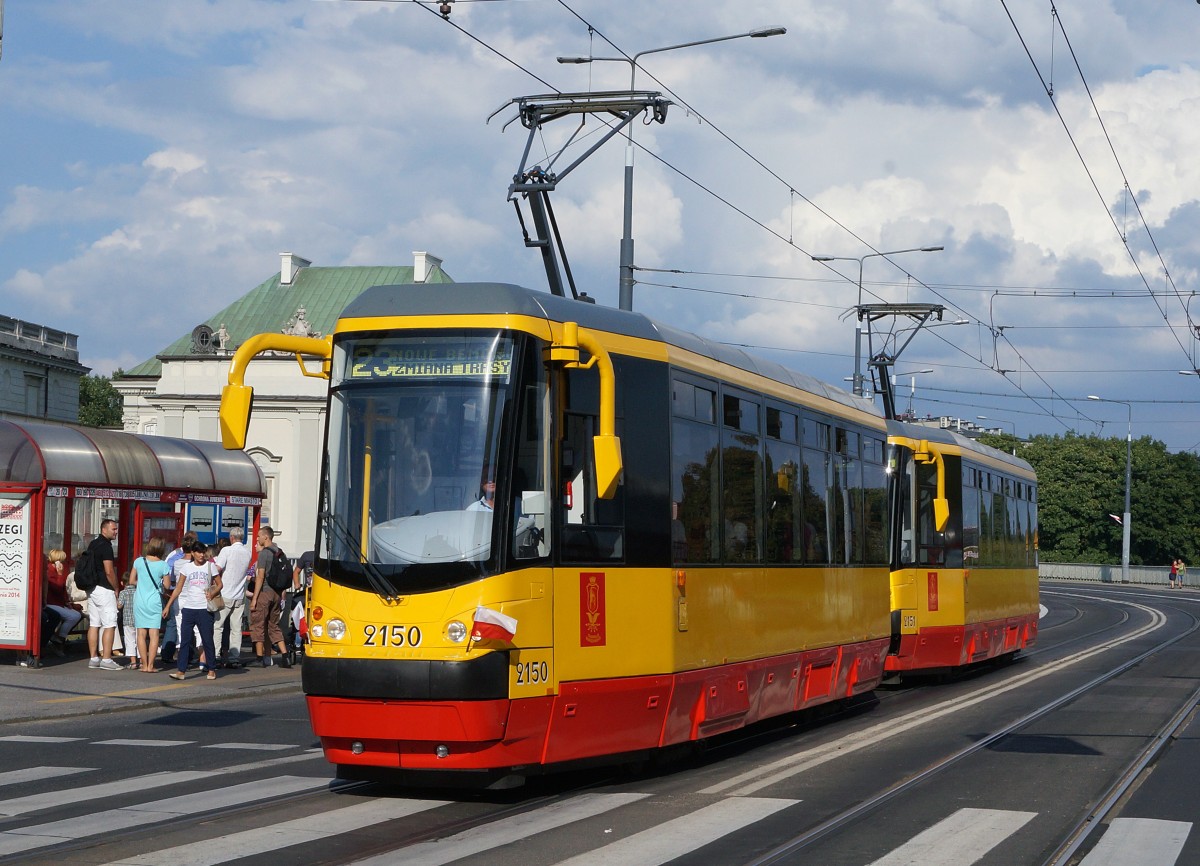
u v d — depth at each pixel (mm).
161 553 21312
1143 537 104000
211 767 12508
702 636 12594
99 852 8648
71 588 23562
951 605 23078
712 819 9992
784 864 8547
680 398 12539
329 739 10305
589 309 11688
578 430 11109
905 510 21781
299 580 23312
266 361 68125
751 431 14219
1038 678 23547
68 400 78750
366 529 10391
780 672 14656
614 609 11258
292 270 82562
